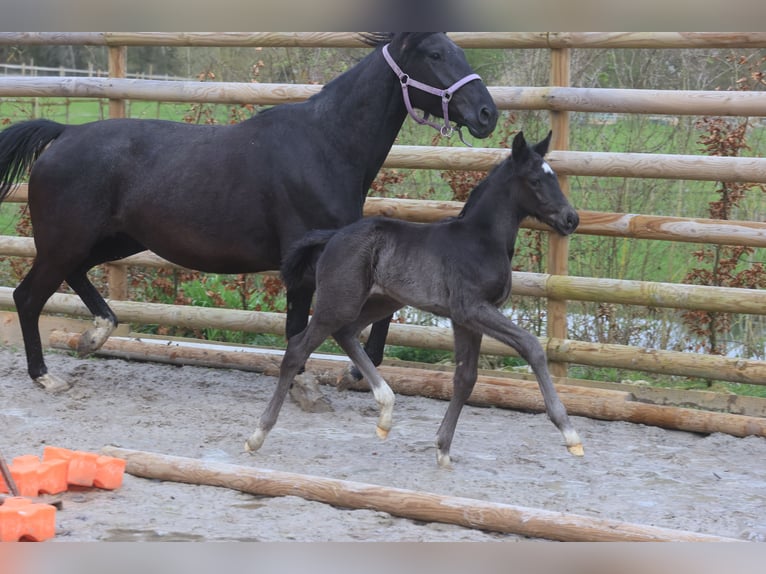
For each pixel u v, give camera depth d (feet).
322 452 26.61
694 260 38.70
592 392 31.63
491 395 31.91
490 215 24.29
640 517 22.03
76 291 33.78
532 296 34.50
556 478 24.94
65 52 75.31
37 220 31.76
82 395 32.17
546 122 38.42
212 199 30.25
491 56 44.19
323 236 25.90
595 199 38.60
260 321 36.86
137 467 23.77
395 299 25.20
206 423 29.37
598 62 41.29
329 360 35.12
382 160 30.60
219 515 21.18
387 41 29.96
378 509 21.48
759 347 36.17
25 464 22.41
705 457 27.43
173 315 37.86
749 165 30.63
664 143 37.91
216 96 36.58
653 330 36.73
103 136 31.32
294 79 44.27
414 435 28.76
